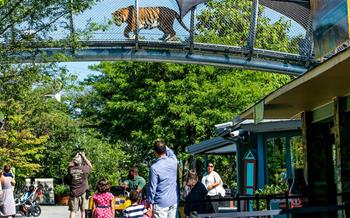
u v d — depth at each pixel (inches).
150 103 1240.2
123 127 1371.8
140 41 891.4
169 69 1200.2
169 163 352.5
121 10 876.0
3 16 549.6
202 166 1325.0
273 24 959.0
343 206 307.3
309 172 434.3
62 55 591.2
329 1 334.3
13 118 913.5
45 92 876.0
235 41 1008.2
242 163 658.8
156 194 349.4
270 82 1246.3
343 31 312.5
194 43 903.1
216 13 1017.5
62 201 1262.3
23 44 573.6
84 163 539.8
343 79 305.4
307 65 891.4
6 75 572.1
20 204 929.5
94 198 455.5
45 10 564.1
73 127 1235.9
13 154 1008.9
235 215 288.5
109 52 890.1
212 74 1224.2
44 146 1151.6
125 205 576.7
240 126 596.4
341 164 360.2
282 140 590.6
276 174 593.3
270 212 289.4
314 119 432.8
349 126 360.8
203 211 454.6
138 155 1382.9
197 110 1205.7
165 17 894.4
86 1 586.9
